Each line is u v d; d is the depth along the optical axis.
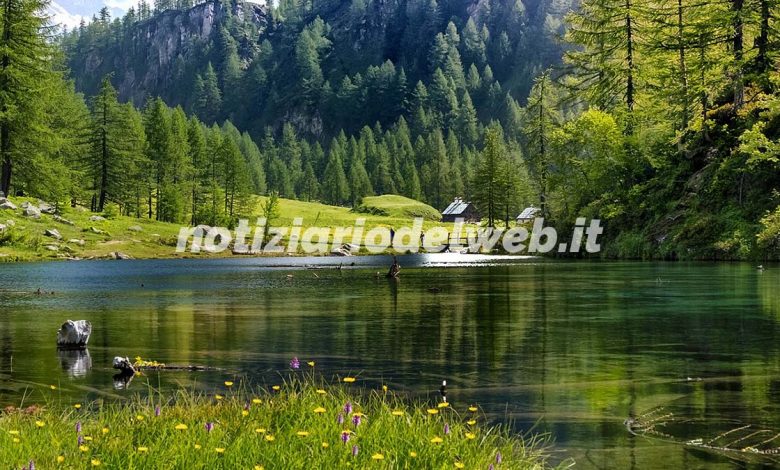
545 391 10.02
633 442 7.39
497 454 5.84
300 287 32.22
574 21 65.69
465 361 12.52
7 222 63.84
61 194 70.94
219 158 114.31
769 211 41.34
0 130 64.62
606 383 10.49
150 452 5.70
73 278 39.94
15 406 9.31
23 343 15.19
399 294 27.38
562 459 6.84
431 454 5.84
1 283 35.69
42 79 66.00
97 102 90.94
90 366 12.41
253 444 5.88
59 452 5.77
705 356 12.49
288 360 12.79
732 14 47.91
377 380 10.96
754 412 8.55
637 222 54.53
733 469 6.46
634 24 62.16
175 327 17.62
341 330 16.80
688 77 53.09
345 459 5.64
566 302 22.67
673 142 53.34
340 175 189.12
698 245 44.78
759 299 21.58
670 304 21.00
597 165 58.59
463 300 24.27
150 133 106.00
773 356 12.34
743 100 49.25
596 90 64.62
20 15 64.19
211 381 11.00
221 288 31.94
